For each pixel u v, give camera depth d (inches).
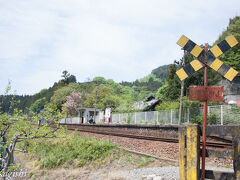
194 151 128.7
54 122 426.6
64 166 587.8
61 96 2480.3
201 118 660.7
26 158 735.7
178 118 765.3
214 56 142.6
